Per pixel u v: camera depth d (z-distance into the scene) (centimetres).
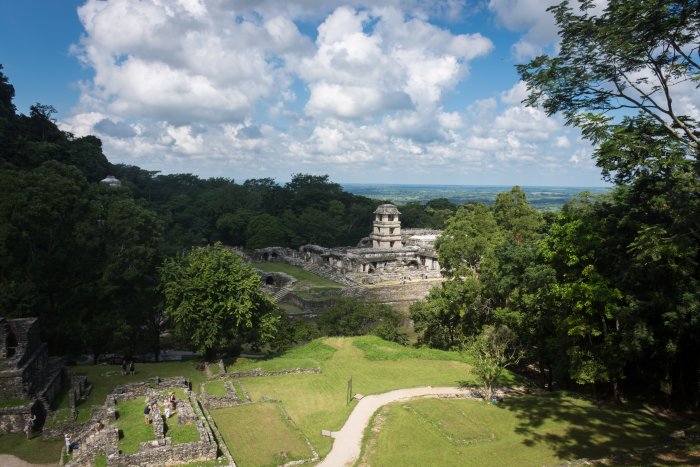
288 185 18900
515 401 4250
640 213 3644
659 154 2350
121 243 6034
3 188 5081
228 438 3419
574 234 3922
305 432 3631
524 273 4875
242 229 15275
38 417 3672
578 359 3941
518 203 7869
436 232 14775
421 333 6988
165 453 2903
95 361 5969
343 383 4722
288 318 6944
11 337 3962
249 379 4772
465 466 3006
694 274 3478
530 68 2828
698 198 2802
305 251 12581
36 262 5272
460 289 5912
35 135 10925
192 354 7150
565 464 2923
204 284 5131
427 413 3834
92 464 2877
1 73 10656
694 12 2216
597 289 3588
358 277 9775
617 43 2400
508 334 4956
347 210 17212
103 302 5747
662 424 3700
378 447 3331
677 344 3606
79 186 5912
